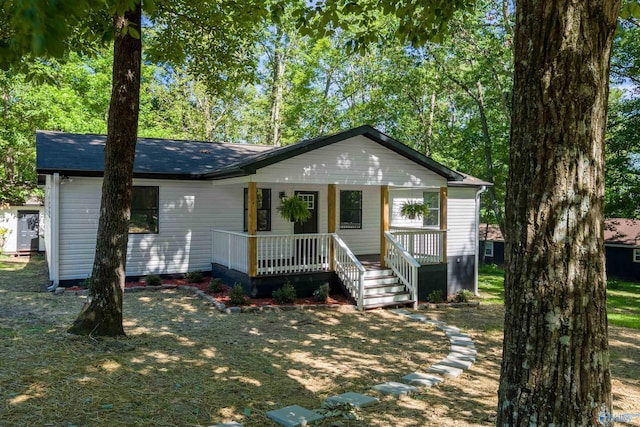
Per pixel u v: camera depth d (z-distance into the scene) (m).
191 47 10.60
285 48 27.28
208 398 4.71
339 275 11.47
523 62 2.69
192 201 13.04
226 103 27.05
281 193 14.02
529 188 2.63
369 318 9.76
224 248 12.33
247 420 4.23
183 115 27.86
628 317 12.41
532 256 2.60
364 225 15.41
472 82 21.55
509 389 2.69
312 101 28.64
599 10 2.53
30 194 21.72
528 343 2.60
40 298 9.76
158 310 9.34
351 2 5.98
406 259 11.49
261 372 5.75
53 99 18.67
